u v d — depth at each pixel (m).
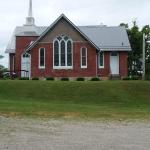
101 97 37.50
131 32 76.00
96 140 16.70
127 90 39.12
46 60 52.81
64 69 52.84
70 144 15.79
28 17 60.72
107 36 59.72
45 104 32.41
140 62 75.75
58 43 52.84
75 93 38.34
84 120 23.45
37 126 20.73
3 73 54.16
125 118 24.77
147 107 33.66
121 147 15.28
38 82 41.22
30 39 59.44
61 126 20.84
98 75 55.91
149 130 19.78
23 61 59.19
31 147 15.13
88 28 61.59
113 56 57.94
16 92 38.94
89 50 52.88
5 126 20.62
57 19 52.25
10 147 15.10
